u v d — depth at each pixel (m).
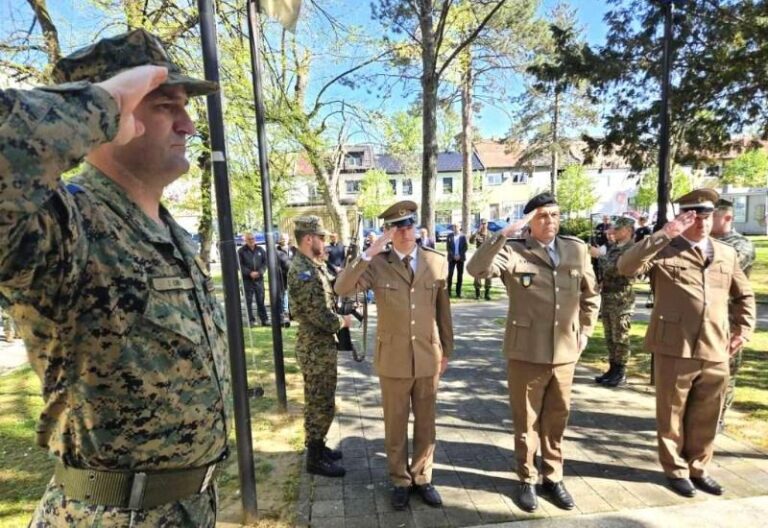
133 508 1.17
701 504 2.97
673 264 3.16
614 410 4.54
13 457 3.78
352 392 5.30
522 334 3.01
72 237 0.98
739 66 7.89
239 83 6.89
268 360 6.70
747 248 3.92
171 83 1.22
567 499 2.97
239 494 3.20
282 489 3.25
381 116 13.65
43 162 0.84
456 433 4.13
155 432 1.17
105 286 1.08
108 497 1.16
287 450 3.86
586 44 10.12
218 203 2.59
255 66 4.35
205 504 1.34
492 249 2.95
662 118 4.80
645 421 4.29
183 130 1.31
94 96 0.93
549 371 2.98
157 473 1.20
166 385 1.17
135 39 1.21
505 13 13.15
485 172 48.16
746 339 3.24
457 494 3.16
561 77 10.17
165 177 1.28
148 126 1.21
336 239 11.95
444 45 12.87
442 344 3.24
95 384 1.10
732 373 3.90
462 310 10.46
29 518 2.93
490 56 14.74
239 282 2.70
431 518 2.89
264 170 4.45
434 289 3.07
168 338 1.17
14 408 4.97
